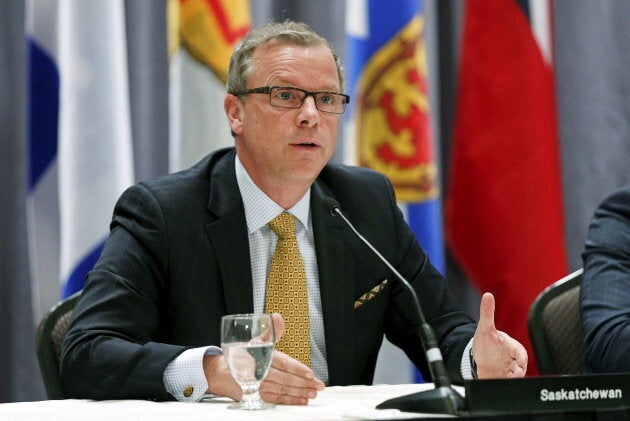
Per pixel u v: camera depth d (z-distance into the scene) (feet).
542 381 10.85
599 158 28.78
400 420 10.28
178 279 16.80
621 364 17.12
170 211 17.17
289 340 16.94
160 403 13.37
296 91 17.25
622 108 28.99
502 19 28.04
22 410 12.57
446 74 29.17
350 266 17.89
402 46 26.58
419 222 26.21
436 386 11.71
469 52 28.02
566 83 29.01
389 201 19.56
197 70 25.03
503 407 10.70
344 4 27.14
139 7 26.35
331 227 18.01
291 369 12.53
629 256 19.20
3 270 24.90
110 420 11.21
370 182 19.56
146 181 17.92
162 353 13.99
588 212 28.76
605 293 18.45
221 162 18.38
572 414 10.91
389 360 26.27
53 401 13.87
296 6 27.14
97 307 15.72
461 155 28.04
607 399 11.03
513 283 27.53
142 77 26.30
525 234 27.63
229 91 18.17
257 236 17.66
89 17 24.59
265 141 17.22
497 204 27.71
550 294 19.95
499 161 27.78
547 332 19.67
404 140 26.35
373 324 18.15
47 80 25.21
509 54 28.02
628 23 29.17
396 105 26.48
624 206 20.02
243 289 17.04
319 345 17.40
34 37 25.13
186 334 16.74
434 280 19.15
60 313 18.16
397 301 18.85
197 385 13.52
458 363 16.75
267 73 17.37
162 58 26.50
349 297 17.65
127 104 25.31
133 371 13.93
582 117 28.86
